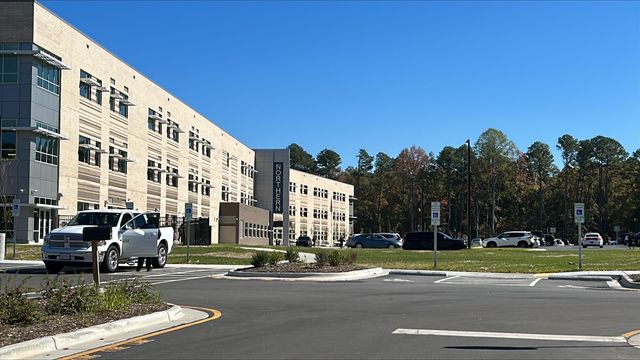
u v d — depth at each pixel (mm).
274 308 13531
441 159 127875
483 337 9930
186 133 68188
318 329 10688
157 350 8883
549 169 130750
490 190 113875
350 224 123500
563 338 9883
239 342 9469
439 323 11406
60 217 43625
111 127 51188
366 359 8258
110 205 50750
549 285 20719
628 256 38125
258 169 94188
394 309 13430
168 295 16156
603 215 121500
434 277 23938
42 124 41344
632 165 114500
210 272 25062
